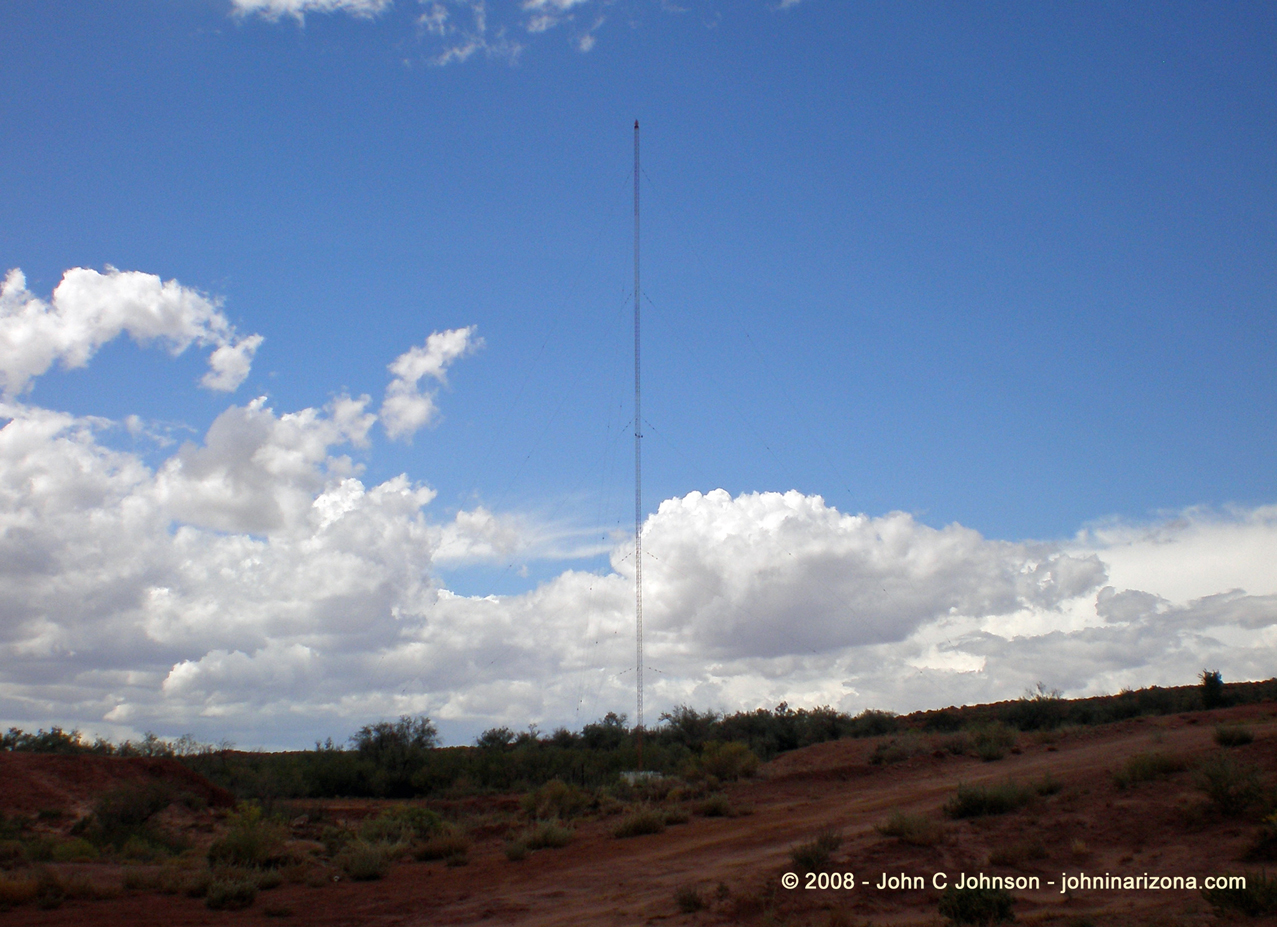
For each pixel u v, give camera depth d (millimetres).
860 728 60969
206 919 19516
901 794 29703
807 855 18344
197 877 23109
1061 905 14867
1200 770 19188
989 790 21844
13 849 27547
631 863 23281
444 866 25953
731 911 16328
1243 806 17688
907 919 14766
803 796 33938
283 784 55625
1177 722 39688
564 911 18438
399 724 62219
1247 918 12500
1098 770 24375
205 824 37000
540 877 22750
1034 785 23031
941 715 64312
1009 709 58531
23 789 37031
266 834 28375
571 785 40969
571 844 27797
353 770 58531
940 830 19391
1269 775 19766
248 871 24625
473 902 20297
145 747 57656
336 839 31172
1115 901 14758
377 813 43500
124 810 34250
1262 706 41312
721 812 30984
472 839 31969
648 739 62500
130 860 29141
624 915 17312
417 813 36438
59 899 21000
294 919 19422
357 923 18875
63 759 39844
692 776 42062
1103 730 41312
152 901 21625
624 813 32844
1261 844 15781
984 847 18578
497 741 69812
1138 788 21047
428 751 61750
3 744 56906
